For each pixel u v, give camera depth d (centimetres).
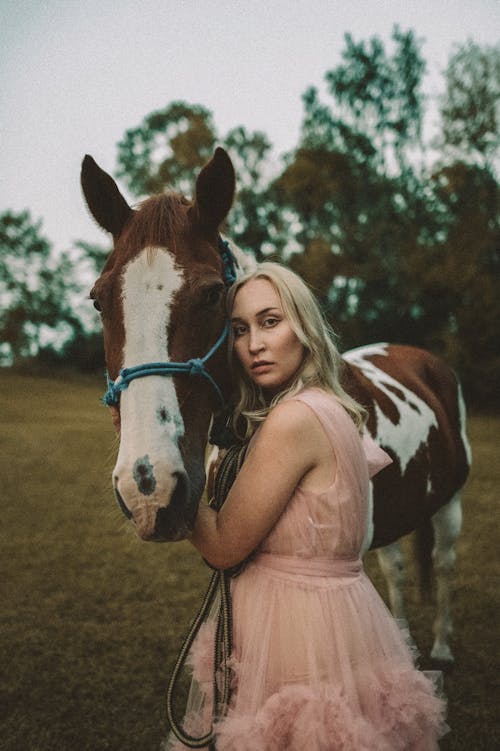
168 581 394
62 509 581
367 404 231
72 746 222
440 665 277
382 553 291
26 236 4338
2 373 2828
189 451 131
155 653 292
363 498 127
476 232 2047
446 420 299
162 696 254
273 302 131
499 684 262
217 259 153
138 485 117
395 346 339
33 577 401
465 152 2130
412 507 255
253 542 120
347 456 123
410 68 2514
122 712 243
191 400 136
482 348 1747
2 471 768
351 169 2517
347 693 115
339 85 2572
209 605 135
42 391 2208
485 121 2072
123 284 138
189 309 137
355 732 107
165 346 133
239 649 126
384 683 119
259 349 131
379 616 127
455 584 382
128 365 131
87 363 3247
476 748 218
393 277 2333
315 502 122
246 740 111
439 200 2269
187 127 2806
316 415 121
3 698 253
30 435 1107
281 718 112
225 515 121
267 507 118
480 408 1745
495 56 2027
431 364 327
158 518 117
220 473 139
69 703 249
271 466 118
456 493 315
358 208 2573
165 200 151
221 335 147
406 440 247
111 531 510
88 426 1269
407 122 2555
